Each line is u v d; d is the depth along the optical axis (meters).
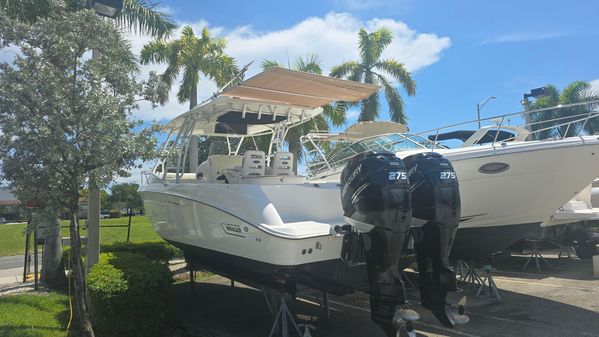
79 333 5.28
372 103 18.72
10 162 4.02
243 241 5.04
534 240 9.24
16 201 4.58
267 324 6.14
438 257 4.61
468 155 6.80
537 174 6.73
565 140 6.71
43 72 4.06
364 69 18.98
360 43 19.11
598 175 6.82
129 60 4.89
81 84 4.21
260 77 5.31
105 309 5.20
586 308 6.20
